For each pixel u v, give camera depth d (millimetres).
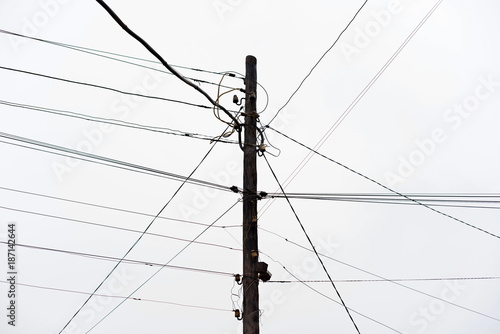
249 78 10812
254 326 8977
